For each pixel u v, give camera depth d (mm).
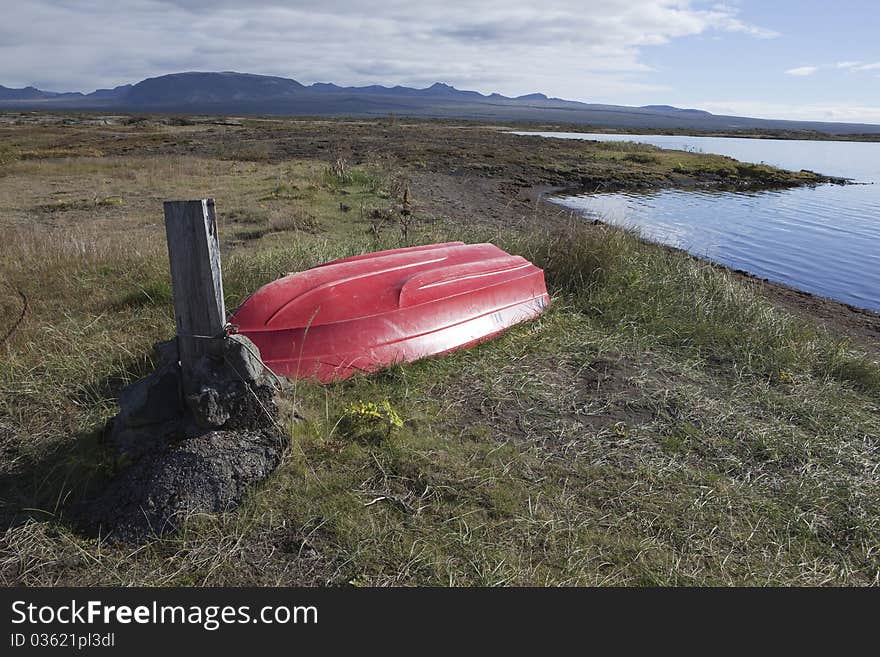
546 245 7012
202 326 3027
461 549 2723
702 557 2791
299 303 4262
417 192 15875
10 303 5527
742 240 14375
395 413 3617
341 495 2996
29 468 3143
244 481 2939
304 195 13445
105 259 6996
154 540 2697
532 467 3381
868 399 4742
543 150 34438
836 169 38812
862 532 3035
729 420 4102
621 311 5941
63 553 2619
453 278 5117
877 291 10594
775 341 5531
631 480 3332
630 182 24891
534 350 4957
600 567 2680
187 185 15477
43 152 25391
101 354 4348
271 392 3127
